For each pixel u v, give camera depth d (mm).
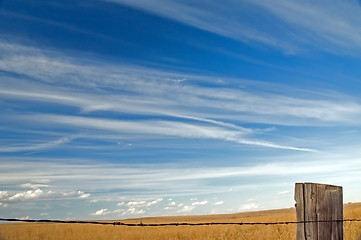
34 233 21375
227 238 18359
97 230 21500
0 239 20703
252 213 70375
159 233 20109
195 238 19172
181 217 61969
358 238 10805
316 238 4688
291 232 16703
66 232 21438
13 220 4559
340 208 4836
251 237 17469
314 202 4727
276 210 74000
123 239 19906
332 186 4824
